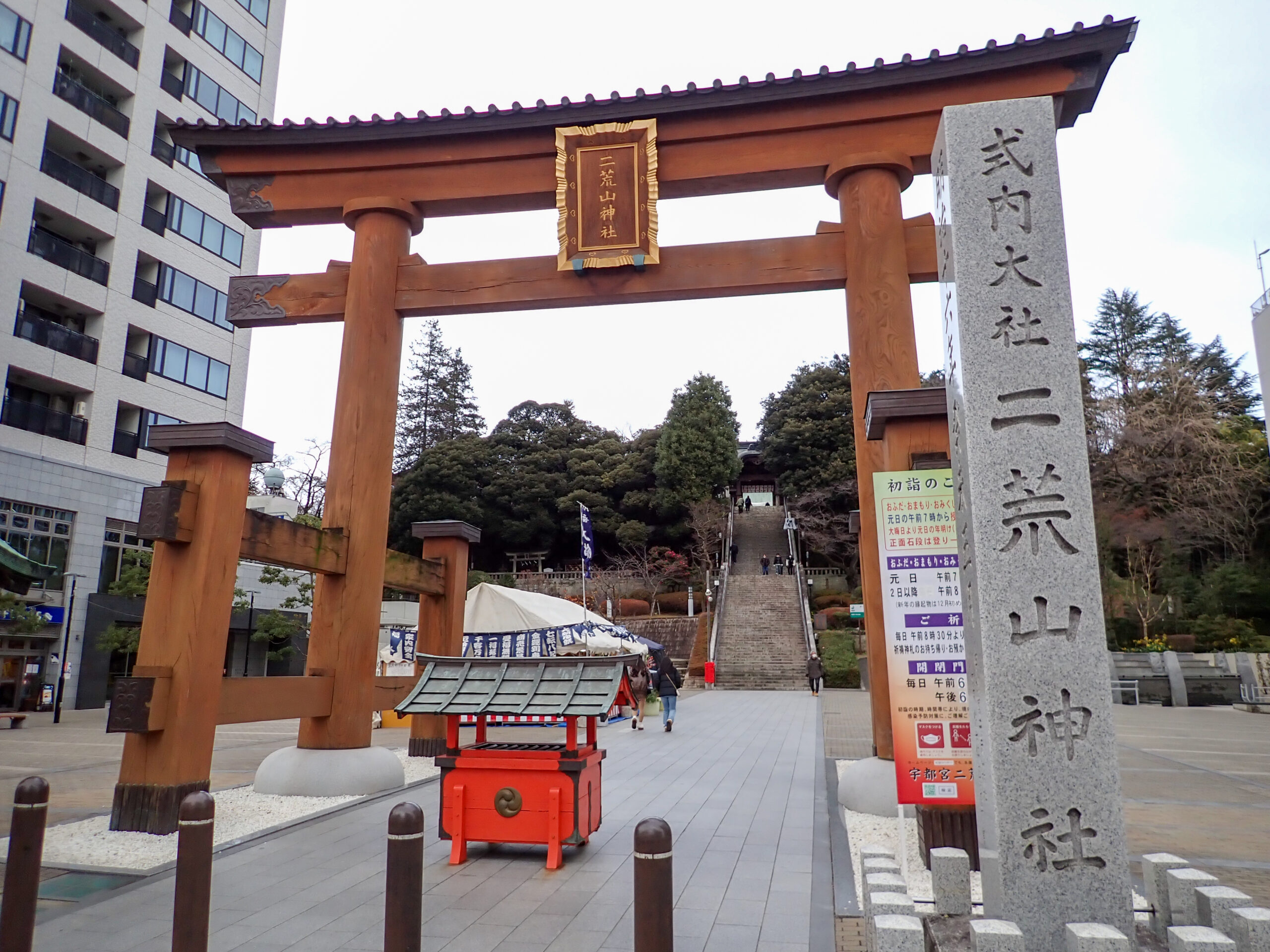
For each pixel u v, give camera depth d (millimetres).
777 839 7191
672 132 10312
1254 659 25875
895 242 9492
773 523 52281
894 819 7961
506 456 50531
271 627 23891
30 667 22078
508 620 15734
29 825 4121
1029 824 4008
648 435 51812
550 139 10594
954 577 6531
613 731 16469
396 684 11391
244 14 30484
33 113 22969
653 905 3215
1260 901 5695
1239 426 36344
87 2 25234
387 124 10594
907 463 7117
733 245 10070
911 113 9789
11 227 22250
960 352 4570
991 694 4156
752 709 21453
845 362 50250
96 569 23828
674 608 41125
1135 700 25547
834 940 4738
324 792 8977
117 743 14875
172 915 5180
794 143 10086
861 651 32031
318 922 5055
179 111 27516
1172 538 32219
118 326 24984
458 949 4598
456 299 10500
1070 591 4211
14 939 3990
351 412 10234
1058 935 3883
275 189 10992
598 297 10273
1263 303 20391
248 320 10945
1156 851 7215
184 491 7719
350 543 9945
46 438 22812
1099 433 34688
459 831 6461
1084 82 9430
